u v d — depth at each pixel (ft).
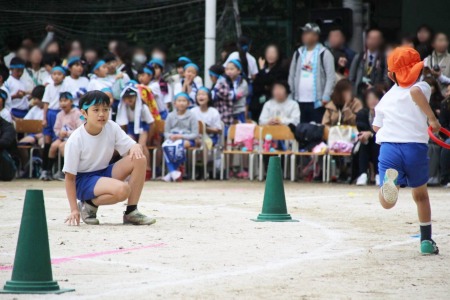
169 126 81.71
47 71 89.86
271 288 29.84
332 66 80.69
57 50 92.73
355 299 28.37
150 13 111.24
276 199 49.01
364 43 86.33
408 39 80.64
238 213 52.54
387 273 33.01
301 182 79.10
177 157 79.97
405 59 37.60
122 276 31.86
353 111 78.28
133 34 110.93
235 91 83.20
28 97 87.81
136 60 88.28
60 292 28.66
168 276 31.89
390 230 45.27
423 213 37.88
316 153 77.92
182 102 81.15
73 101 81.56
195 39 110.32
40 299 27.68
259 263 34.78
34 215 28.86
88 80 82.79
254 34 106.83
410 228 46.14
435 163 75.20
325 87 80.69
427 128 37.68
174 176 80.12
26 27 109.60
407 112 37.50
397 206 57.16
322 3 104.99
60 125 80.64
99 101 44.70
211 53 89.71
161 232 43.39
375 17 102.83
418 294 29.30
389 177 36.55
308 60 81.46
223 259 35.63
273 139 80.38
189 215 51.26
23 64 87.10
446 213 53.16
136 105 78.79
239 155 84.64
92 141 45.34
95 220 46.34
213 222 47.75
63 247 38.42
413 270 33.73
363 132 75.15
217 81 83.87
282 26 106.42
